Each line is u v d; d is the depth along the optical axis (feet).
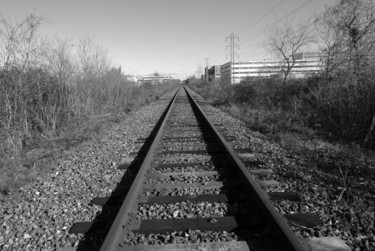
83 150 29.89
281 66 62.90
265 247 11.55
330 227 12.81
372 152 24.32
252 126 39.75
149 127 42.55
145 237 12.57
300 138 31.40
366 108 30.19
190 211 14.78
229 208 15.03
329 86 38.01
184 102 84.79
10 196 18.15
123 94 85.76
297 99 46.78
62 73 46.16
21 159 27.25
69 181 20.49
